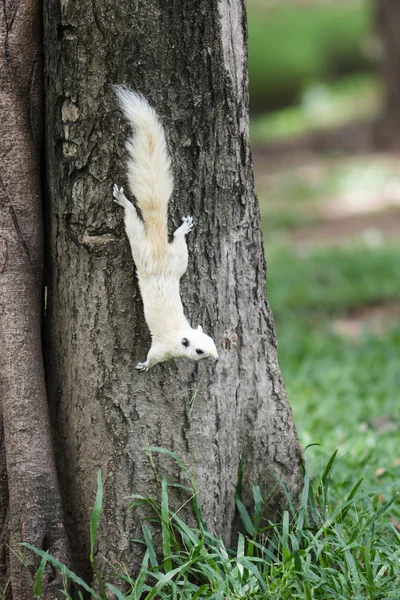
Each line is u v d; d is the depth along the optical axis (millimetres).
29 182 6852
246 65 6891
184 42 6488
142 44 6414
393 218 27000
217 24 6555
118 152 6535
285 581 6480
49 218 6965
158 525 6852
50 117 6789
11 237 6836
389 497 8758
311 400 12391
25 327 6848
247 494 7328
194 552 6547
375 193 30547
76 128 6598
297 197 31062
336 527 7160
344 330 16297
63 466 7082
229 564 6590
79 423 6941
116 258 6664
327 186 32000
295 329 16094
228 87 6707
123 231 6629
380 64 37531
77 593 6812
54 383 7098
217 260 6859
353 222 26891
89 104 6527
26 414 6801
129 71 6445
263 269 7238
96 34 6410
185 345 6398
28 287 6883
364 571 6867
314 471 9203
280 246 23422
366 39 54375
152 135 6371
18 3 6684
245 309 7094
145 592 6668
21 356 6824
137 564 6824
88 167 6613
